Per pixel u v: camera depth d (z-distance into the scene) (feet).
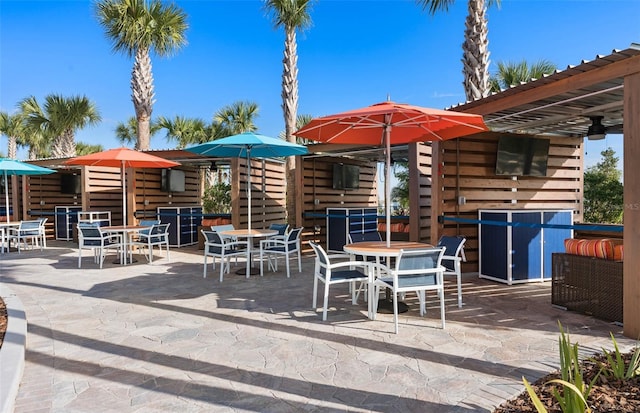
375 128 16.99
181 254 30.07
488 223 18.51
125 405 7.74
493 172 22.15
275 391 8.27
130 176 33.55
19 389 8.42
